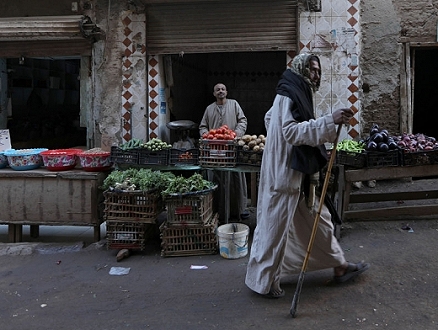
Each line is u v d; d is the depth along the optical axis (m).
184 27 6.95
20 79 9.10
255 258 3.60
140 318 3.43
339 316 3.31
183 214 4.80
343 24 6.64
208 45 6.92
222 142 5.06
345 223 5.53
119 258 4.73
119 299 3.79
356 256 4.48
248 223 5.98
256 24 6.79
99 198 5.36
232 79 10.61
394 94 6.88
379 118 6.92
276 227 3.42
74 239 5.72
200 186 4.78
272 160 3.43
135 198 4.84
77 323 3.39
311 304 3.52
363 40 6.80
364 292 3.70
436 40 6.77
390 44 6.80
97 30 6.93
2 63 7.53
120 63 7.14
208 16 6.88
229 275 4.22
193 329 3.22
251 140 5.09
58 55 7.23
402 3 6.75
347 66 6.70
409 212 5.43
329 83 6.74
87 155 5.34
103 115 7.25
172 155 5.39
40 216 5.37
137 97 7.15
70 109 11.29
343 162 5.28
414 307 3.41
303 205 3.51
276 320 3.29
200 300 3.70
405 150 5.21
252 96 10.56
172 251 4.82
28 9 7.29
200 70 10.09
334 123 3.10
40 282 4.25
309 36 6.70
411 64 7.00
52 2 7.21
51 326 3.36
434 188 6.64
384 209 5.39
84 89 7.28
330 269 4.23
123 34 7.09
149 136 7.18
